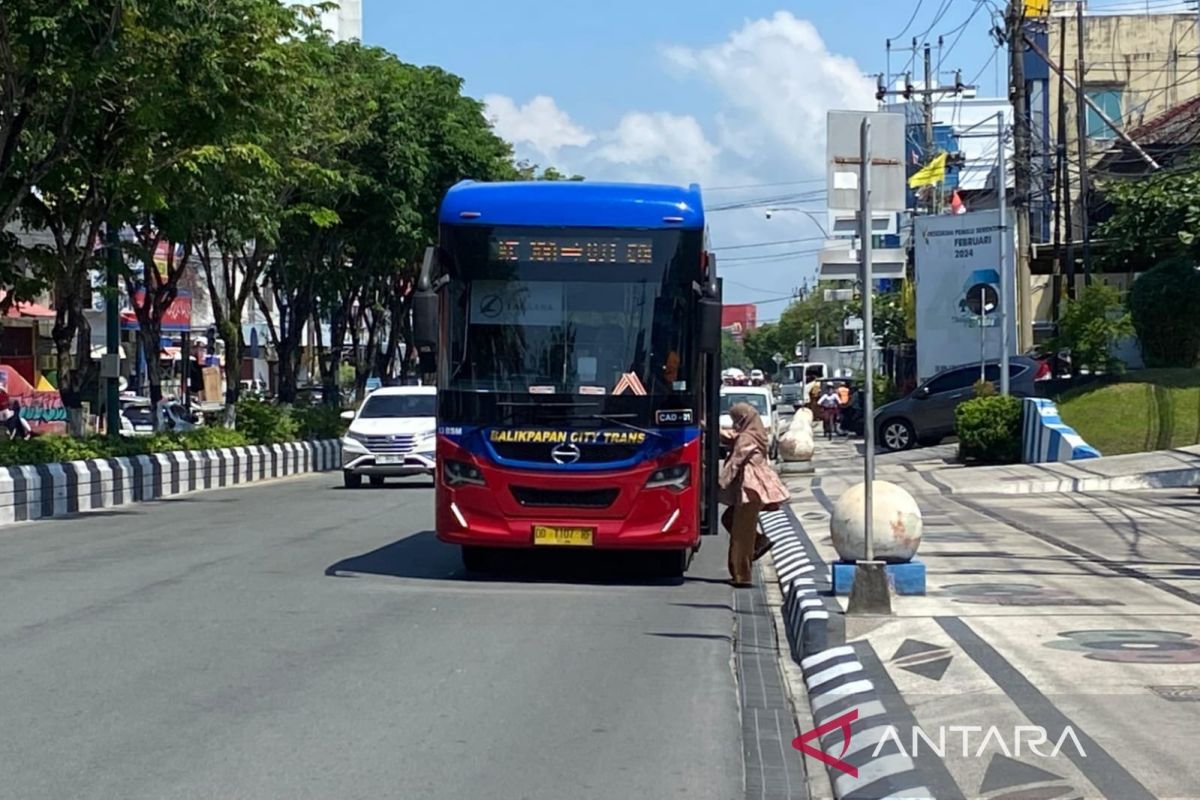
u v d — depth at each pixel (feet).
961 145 181.16
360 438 91.20
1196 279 108.17
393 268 132.87
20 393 134.00
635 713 28.84
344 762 24.53
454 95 126.52
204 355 198.70
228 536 60.59
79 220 77.92
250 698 29.30
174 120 70.74
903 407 123.95
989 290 128.98
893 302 195.31
